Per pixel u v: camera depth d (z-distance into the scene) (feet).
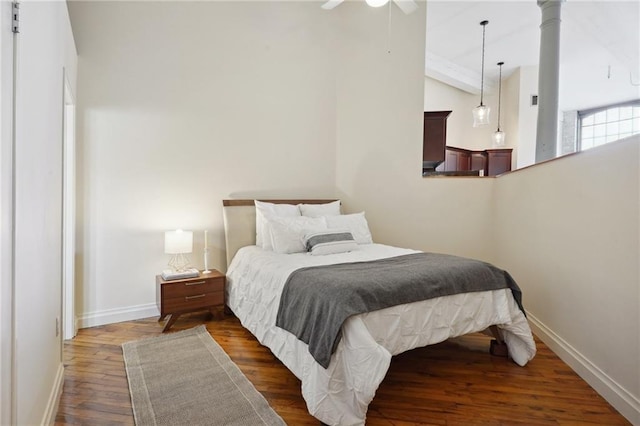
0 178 3.71
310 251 10.33
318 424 5.99
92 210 10.41
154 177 11.33
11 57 4.01
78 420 6.04
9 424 3.94
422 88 13.70
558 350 8.63
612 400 6.59
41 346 5.39
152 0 11.19
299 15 13.93
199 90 12.02
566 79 23.03
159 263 11.47
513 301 8.29
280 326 7.49
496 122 24.00
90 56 10.30
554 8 12.76
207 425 5.92
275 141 13.53
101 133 10.48
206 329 10.27
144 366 7.93
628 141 6.37
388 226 14.15
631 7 13.19
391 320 6.61
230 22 12.55
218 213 12.48
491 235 13.30
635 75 21.89
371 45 14.25
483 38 17.95
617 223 6.65
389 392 7.02
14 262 4.05
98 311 10.55
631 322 6.24
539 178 9.77
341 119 14.67
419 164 13.80
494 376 7.68
